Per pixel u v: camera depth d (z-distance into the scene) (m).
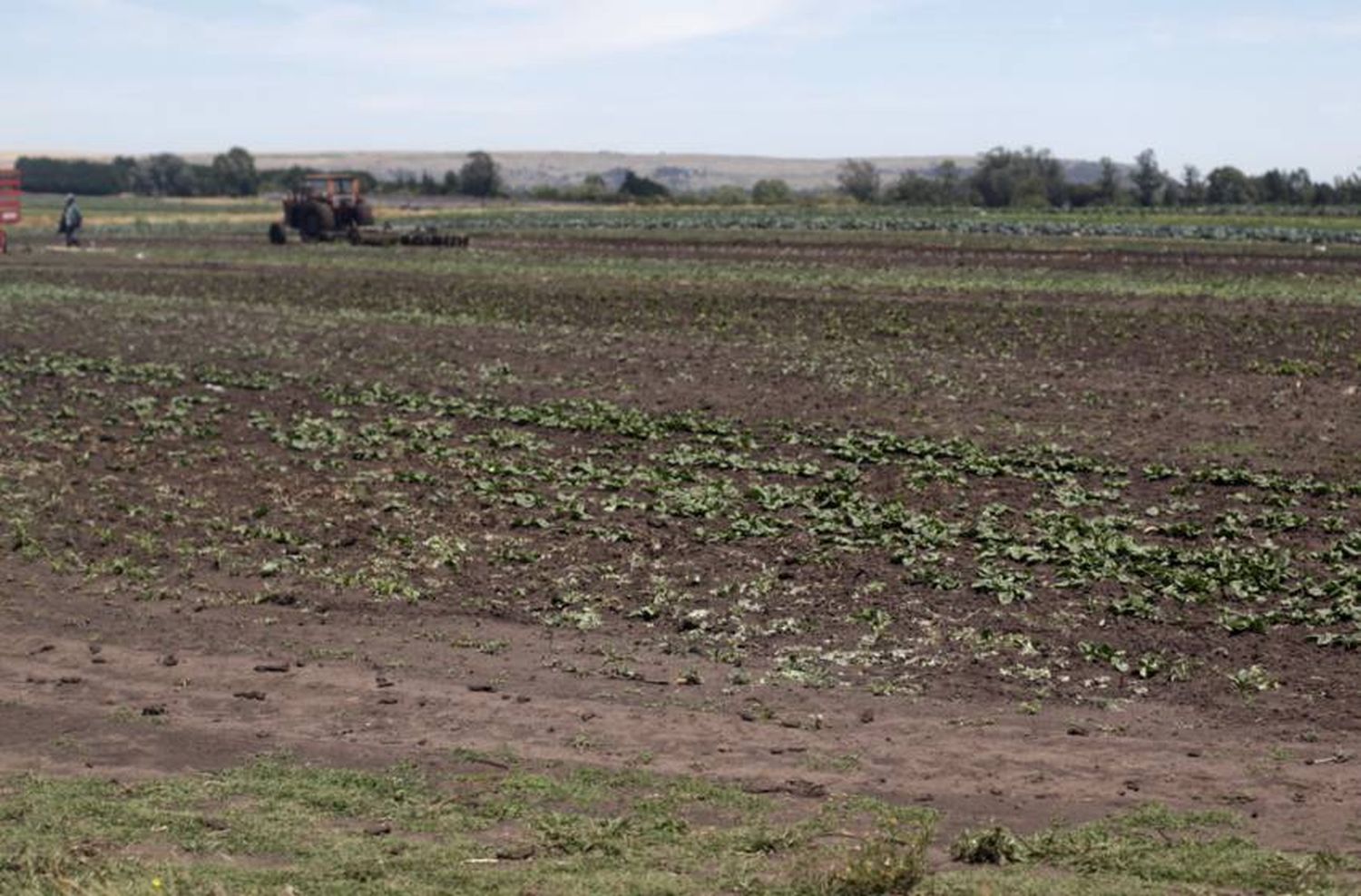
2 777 11.34
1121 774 11.30
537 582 16.80
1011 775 11.29
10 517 19.72
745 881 9.04
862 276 50.25
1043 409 26.50
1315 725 12.39
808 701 13.12
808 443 23.59
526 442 23.94
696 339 35.91
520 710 12.90
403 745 12.05
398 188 150.00
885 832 10.07
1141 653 14.24
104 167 157.38
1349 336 34.78
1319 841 9.80
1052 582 16.38
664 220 90.75
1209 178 121.75
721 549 17.92
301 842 9.95
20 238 78.12
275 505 20.36
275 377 30.36
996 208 114.88
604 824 10.21
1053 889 8.79
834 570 16.97
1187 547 17.89
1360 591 15.82
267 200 144.00
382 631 15.23
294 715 12.84
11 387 29.47
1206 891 8.79
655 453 23.08
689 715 12.74
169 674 13.95
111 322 39.75
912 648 14.52
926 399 27.58
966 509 19.52
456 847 9.80
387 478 21.77
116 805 10.61
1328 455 22.58
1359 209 99.00
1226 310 39.94
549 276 51.84
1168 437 23.98
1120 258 57.00
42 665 14.24
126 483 21.70
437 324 39.12
